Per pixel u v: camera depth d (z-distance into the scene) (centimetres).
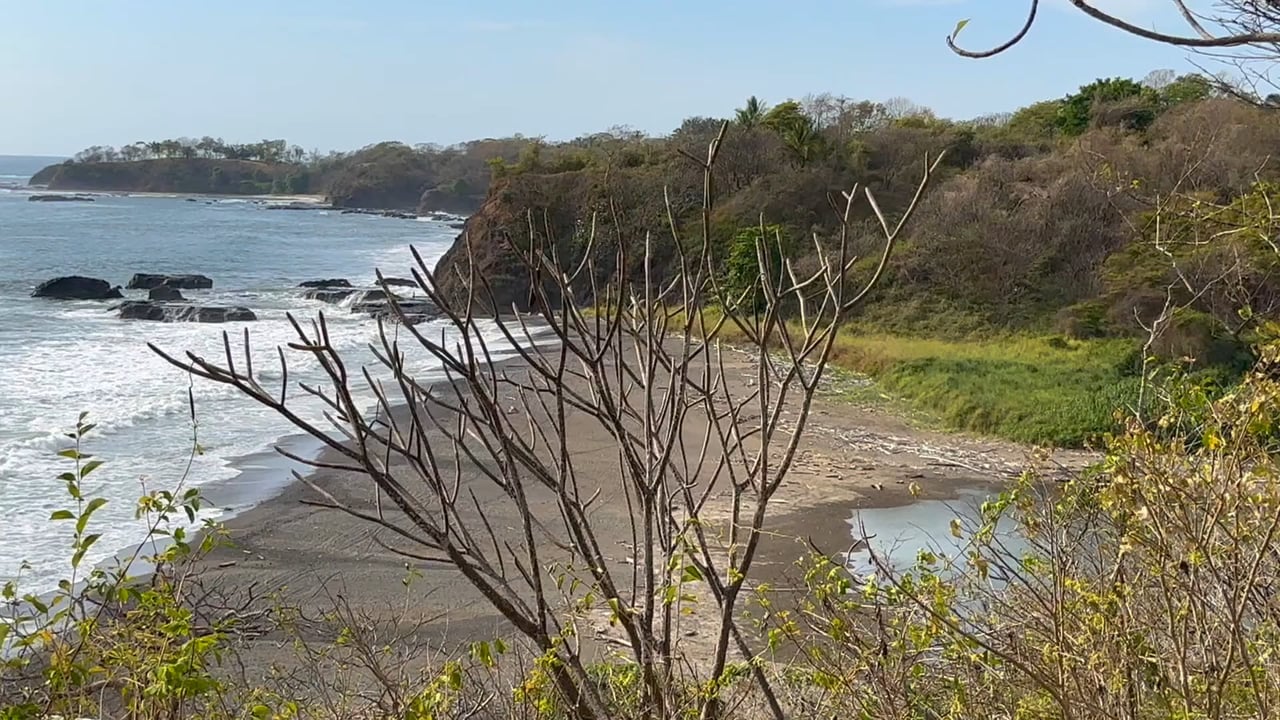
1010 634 283
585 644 464
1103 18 146
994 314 2962
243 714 306
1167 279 2542
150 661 262
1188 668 281
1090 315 2731
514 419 1441
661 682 261
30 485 1273
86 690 292
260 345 2628
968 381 2122
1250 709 268
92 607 534
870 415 1973
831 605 318
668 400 271
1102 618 266
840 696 303
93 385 2023
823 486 1409
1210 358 1456
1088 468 331
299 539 1105
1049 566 324
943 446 1739
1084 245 3080
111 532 1082
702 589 790
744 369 1777
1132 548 262
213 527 335
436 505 1196
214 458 1456
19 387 1988
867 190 250
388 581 964
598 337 258
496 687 321
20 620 290
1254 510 261
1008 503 364
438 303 244
